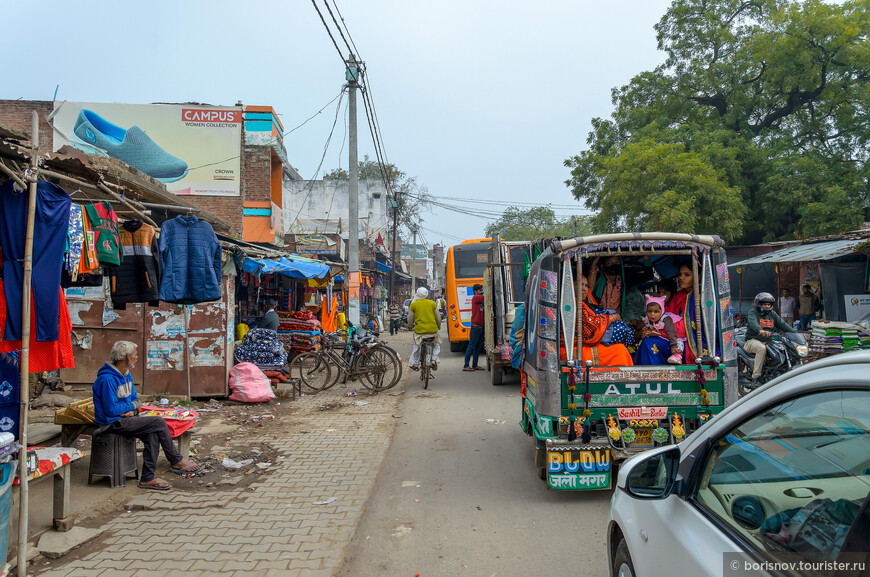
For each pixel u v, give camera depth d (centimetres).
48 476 434
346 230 3388
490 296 1132
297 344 1238
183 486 555
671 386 494
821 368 188
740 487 206
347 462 632
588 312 523
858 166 2181
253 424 804
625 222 2261
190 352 925
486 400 971
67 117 1648
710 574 187
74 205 423
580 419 489
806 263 1875
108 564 397
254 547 422
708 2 2475
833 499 169
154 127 1670
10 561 390
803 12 2108
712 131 2294
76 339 901
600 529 442
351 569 388
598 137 2719
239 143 1691
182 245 613
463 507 494
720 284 502
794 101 2308
